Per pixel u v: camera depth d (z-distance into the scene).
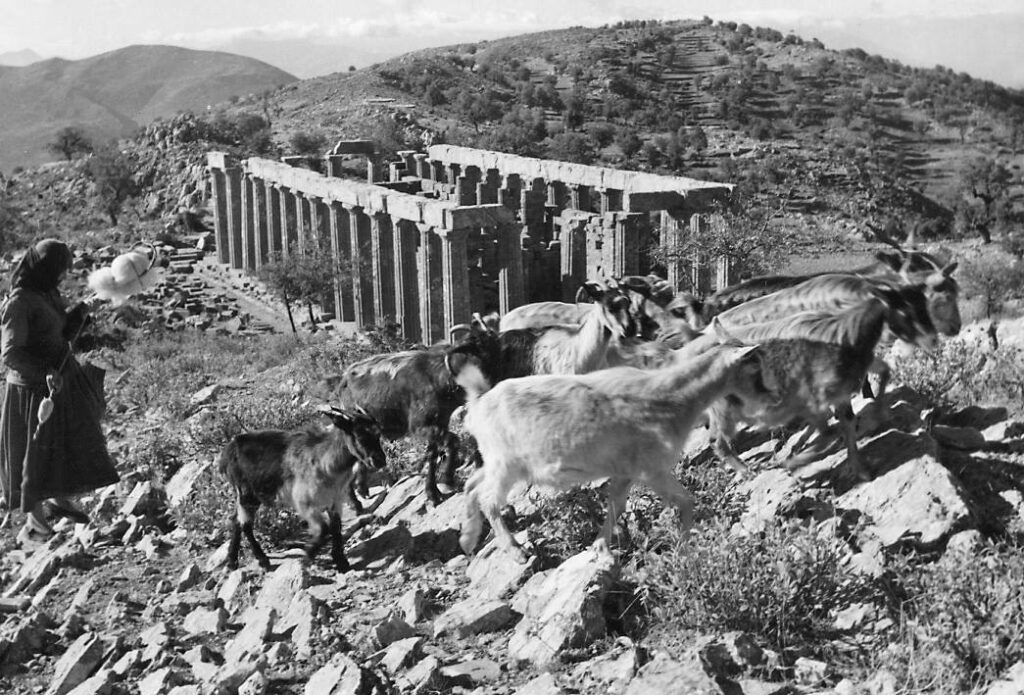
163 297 66.00
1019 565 7.82
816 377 10.16
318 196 62.31
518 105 196.62
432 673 8.03
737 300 12.67
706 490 10.20
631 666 7.58
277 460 11.34
